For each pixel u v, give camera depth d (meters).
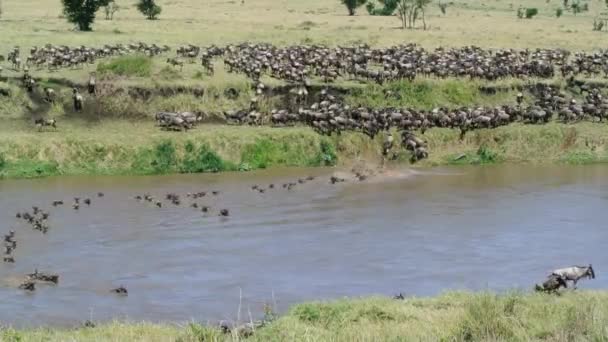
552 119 123.62
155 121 116.44
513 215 88.88
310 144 113.00
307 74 128.50
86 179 102.56
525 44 173.50
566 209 91.50
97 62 128.75
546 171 110.44
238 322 48.97
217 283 67.75
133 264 72.25
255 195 96.19
